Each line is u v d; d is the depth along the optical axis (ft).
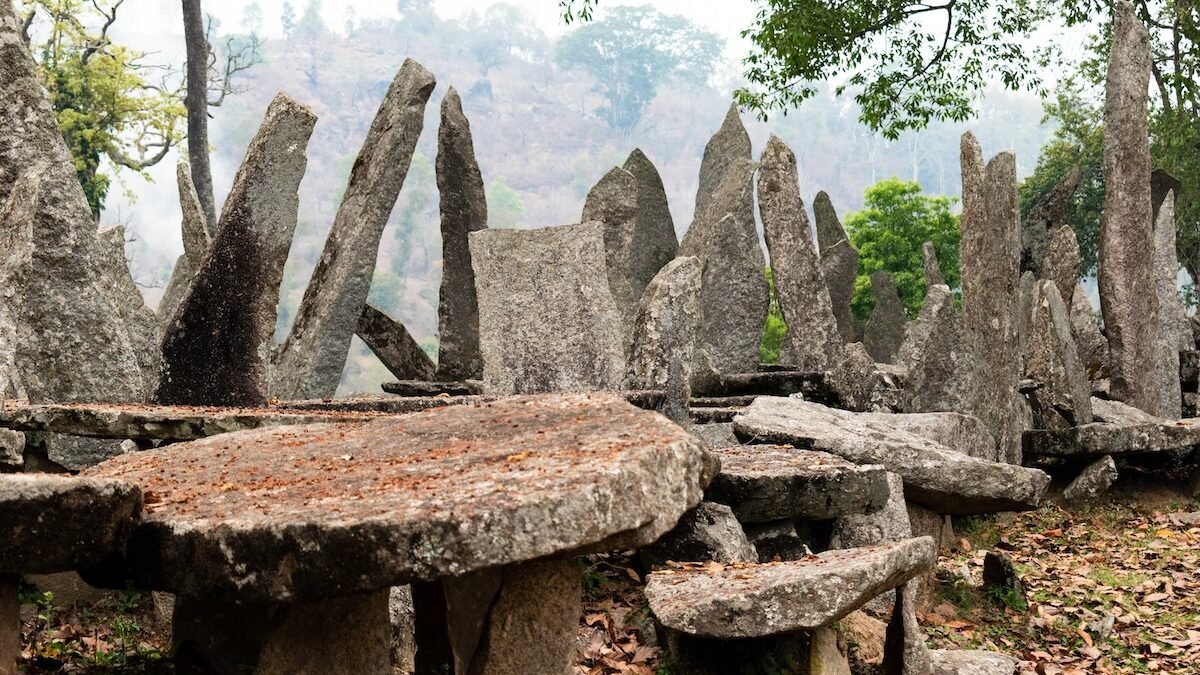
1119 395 54.70
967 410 44.14
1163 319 59.82
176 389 32.37
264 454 19.71
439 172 46.73
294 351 40.86
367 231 40.83
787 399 35.81
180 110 106.01
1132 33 55.57
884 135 95.04
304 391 39.81
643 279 53.01
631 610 25.43
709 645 22.41
